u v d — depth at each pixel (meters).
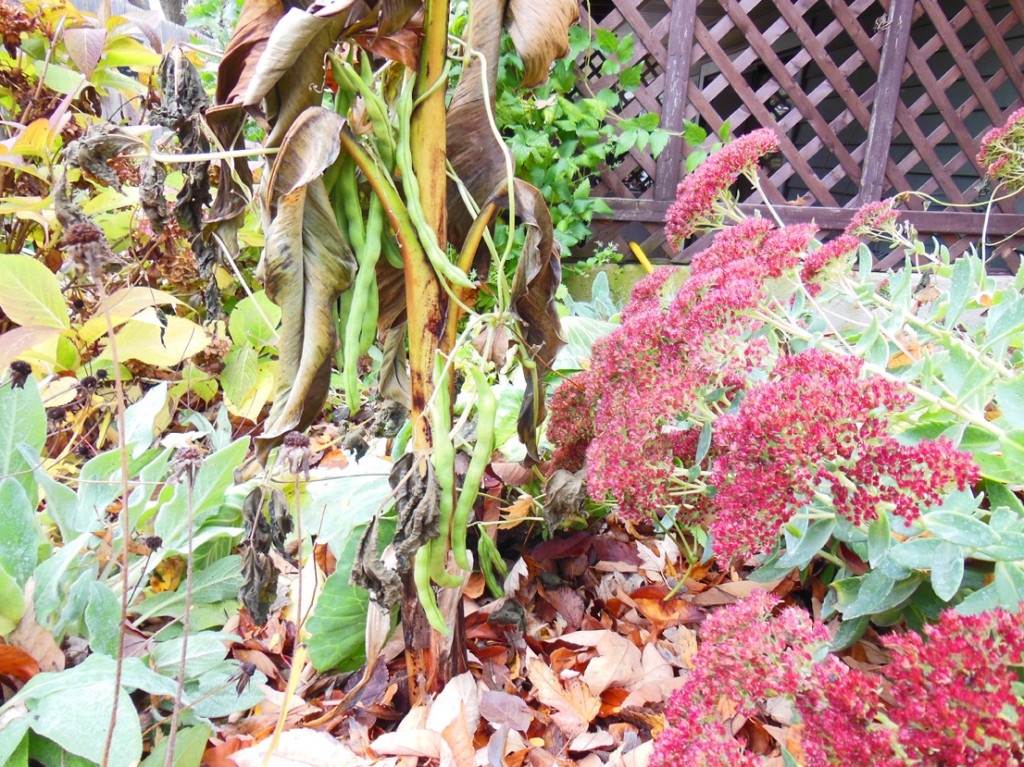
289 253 0.67
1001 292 1.26
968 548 0.71
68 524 0.97
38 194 1.49
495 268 0.93
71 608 0.87
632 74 2.69
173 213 0.76
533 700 0.98
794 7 2.80
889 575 0.80
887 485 0.68
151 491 1.03
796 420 0.67
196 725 0.76
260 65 0.60
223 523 1.14
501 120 2.48
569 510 1.04
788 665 0.61
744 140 1.25
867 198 2.95
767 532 0.70
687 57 2.75
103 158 0.66
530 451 1.03
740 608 0.69
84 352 1.33
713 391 0.93
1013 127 1.38
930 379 0.88
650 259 2.95
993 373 0.80
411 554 0.72
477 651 1.05
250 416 1.67
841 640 0.90
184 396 1.83
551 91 2.59
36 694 0.69
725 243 1.13
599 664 0.99
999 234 2.95
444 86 0.74
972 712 0.48
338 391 1.80
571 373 1.40
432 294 0.76
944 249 1.47
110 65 1.65
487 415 0.77
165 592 1.01
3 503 0.86
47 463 1.25
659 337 0.98
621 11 2.74
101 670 0.72
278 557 1.21
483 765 0.80
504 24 0.81
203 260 0.79
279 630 1.07
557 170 2.56
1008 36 3.67
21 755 0.67
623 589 1.22
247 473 0.80
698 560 1.24
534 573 1.23
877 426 0.66
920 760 0.49
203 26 3.69
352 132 0.70
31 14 1.56
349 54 0.73
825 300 1.28
